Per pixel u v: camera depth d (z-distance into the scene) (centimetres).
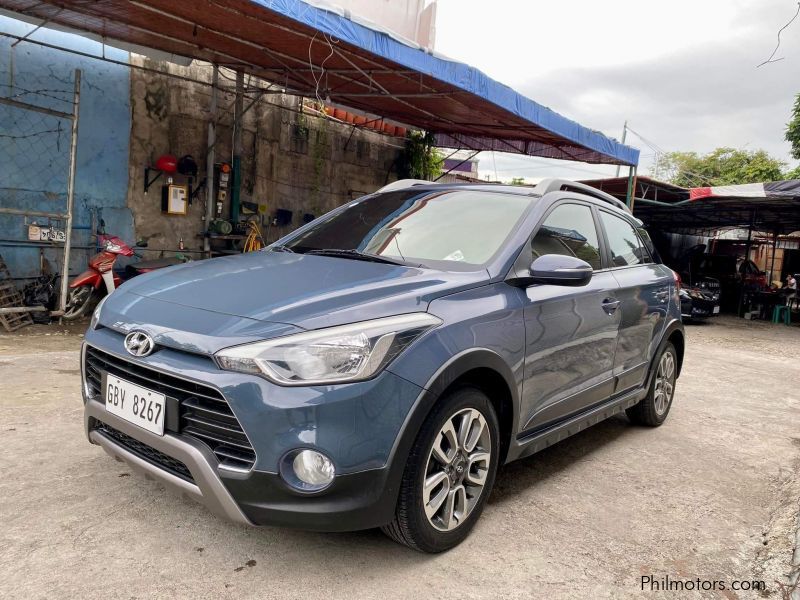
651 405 459
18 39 671
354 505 213
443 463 247
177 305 240
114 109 792
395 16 909
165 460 235
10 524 253
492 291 276
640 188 1468
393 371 220
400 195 378
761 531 309
